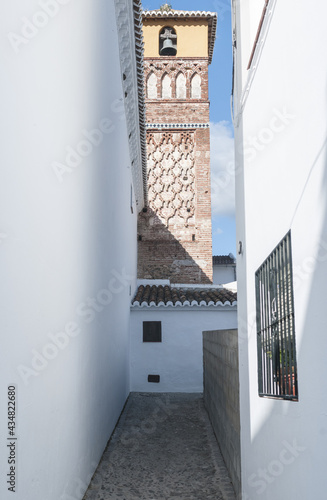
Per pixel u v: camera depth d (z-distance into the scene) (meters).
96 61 6.61
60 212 4.57
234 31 6.27
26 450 3.41
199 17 17.94
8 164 3.15
